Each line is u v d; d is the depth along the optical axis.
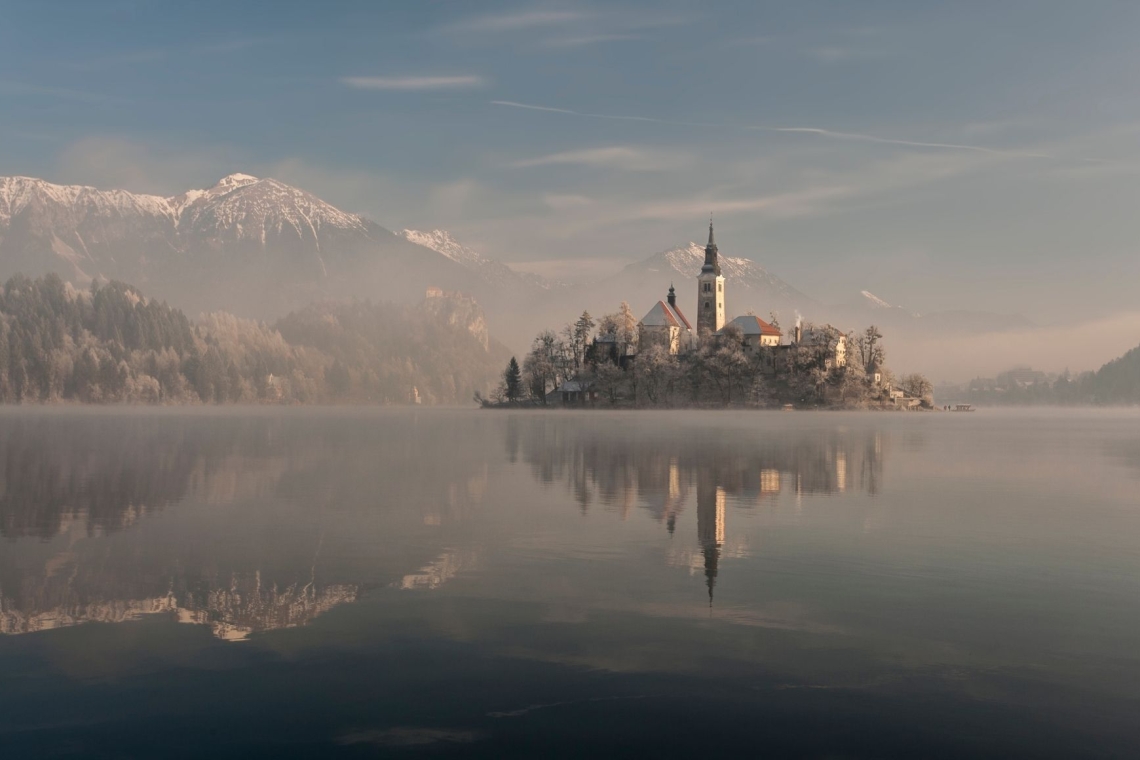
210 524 39.31
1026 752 16.88
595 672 20.55
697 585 28.20
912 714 18.41
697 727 17.81
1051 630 23.66
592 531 37.81
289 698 19.14
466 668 20.77
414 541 35.34
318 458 77.56
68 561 31.22
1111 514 43.97
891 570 30.39
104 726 17.91
